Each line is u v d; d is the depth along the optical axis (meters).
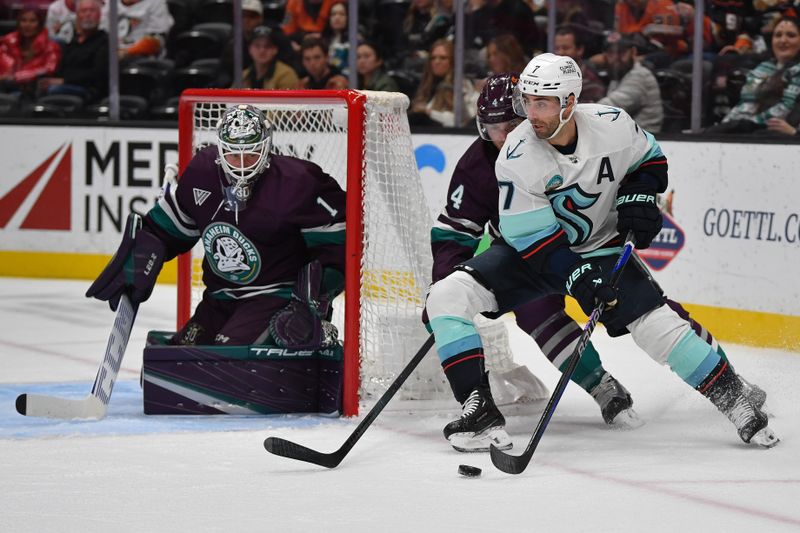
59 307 14.24
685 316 7.68
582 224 6.96
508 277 7.04
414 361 6.83
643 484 5.99
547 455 6.74
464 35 15.32
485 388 6.85
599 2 14.03
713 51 13.18
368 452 6.79
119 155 16.73
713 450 6.86
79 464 6.40
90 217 16.92
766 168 11.70
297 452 6.21
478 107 7.07
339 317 11.56
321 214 7.82
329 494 5.76
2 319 13.21
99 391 7.68
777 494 5.78
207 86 17.52
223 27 17.59
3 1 17.95
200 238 8.32
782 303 11.52
